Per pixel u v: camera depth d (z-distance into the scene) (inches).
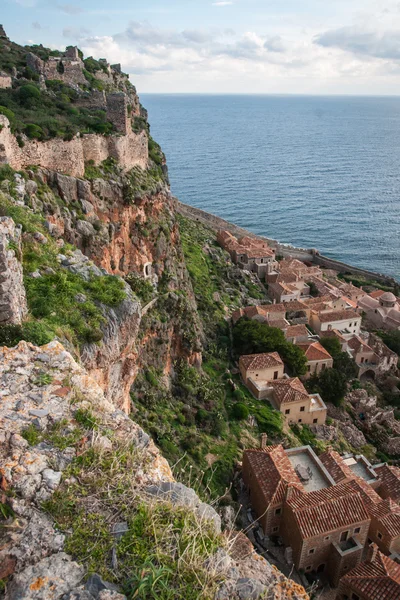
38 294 874.8
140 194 1975.9
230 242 4269.2
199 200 7121.1
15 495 353.4
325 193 7687.0
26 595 288.7
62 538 327.0
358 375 2849.4
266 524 1366.9
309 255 4862.2
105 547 323.3
